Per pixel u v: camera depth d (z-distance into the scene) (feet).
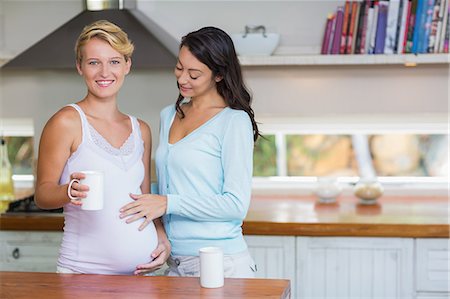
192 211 7.70
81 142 7.39
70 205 7.50
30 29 13.71
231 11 13.25
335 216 11.22
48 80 13.85
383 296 10.66
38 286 6.69
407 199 13.16
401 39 12.05
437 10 11.94
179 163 7.88
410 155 14.02
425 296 10.59
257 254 10.81
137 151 7.77
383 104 13.06
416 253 10.54
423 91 12.97
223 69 7.89
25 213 11.69
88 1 12.58
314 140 14.20
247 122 7.88
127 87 13.64
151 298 6.26
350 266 10.67
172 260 8.15
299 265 10.73
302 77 13.17
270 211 11.80
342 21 12.27
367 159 14.12
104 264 7.48
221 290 6.52
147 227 7.63
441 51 11.97
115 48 7.41
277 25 13.12
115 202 7.44
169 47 12.21
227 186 7.71
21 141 14.44
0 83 13.93
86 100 7.71
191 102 8.41
